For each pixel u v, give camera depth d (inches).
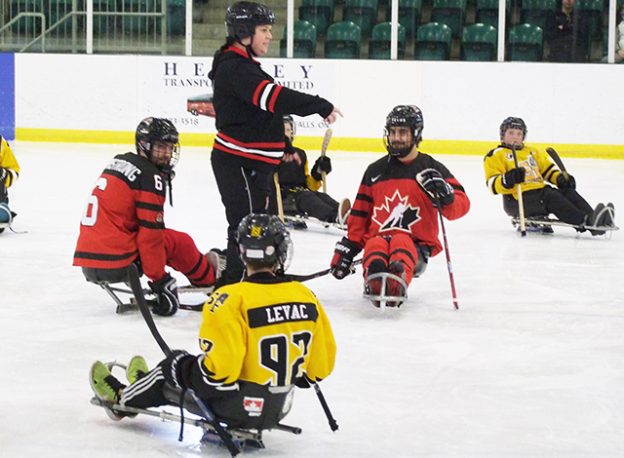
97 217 466.3
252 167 480.1
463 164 1168.8
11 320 465.1
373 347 429.4
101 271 464.8
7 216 690.2
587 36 1254.9
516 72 1237.1
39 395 358.6
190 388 292.5
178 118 1283.2
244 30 468.8
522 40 1267.2
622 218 820.0
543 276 586.9
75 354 411.2
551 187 732.7
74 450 305.1
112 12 1301.7
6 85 1295.5
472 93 1244.5
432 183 479.5
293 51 1307.8
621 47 1245.7
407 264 481.4
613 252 669.9
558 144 1238.3
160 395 310.7
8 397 355.9
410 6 1325.0
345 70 1261.1
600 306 514.0
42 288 532.4
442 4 1339.8
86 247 466.3
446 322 475.5
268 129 479.5
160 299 471.5
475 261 630.5
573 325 475.2
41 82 1291.8
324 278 572.7
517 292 542.9
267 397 288.2
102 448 306.8
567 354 426.0
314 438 319.6
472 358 416.8
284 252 290.4
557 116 1235.2
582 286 560.7
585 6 1250.6
